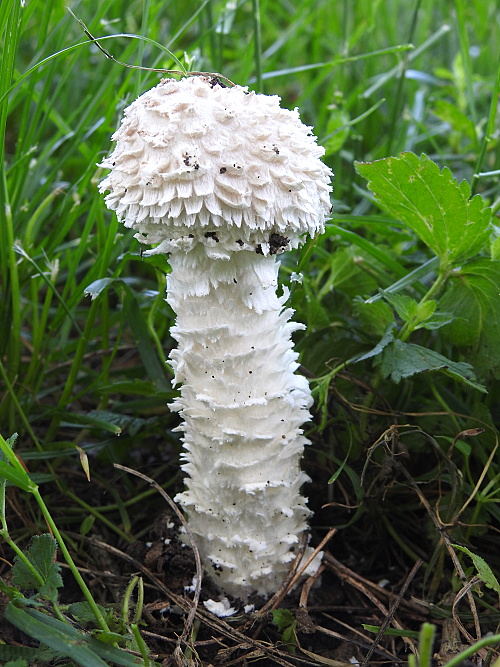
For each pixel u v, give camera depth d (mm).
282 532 216
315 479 263
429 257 295
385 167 213
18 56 453
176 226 174
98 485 277
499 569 235
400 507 255
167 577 230
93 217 282
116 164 181
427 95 457
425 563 241
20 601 173
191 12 469
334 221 289
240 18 554
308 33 513
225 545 213
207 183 167
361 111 407
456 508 232
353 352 265
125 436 273
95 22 308
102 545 232
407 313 228
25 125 293
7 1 235
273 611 209
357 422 257
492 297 234
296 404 209
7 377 275
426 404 264
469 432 221
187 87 181
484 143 287
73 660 182
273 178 174
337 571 234
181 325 199
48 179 296
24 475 174
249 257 188
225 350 196
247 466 202
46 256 278
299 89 536
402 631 200
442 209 218
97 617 178
